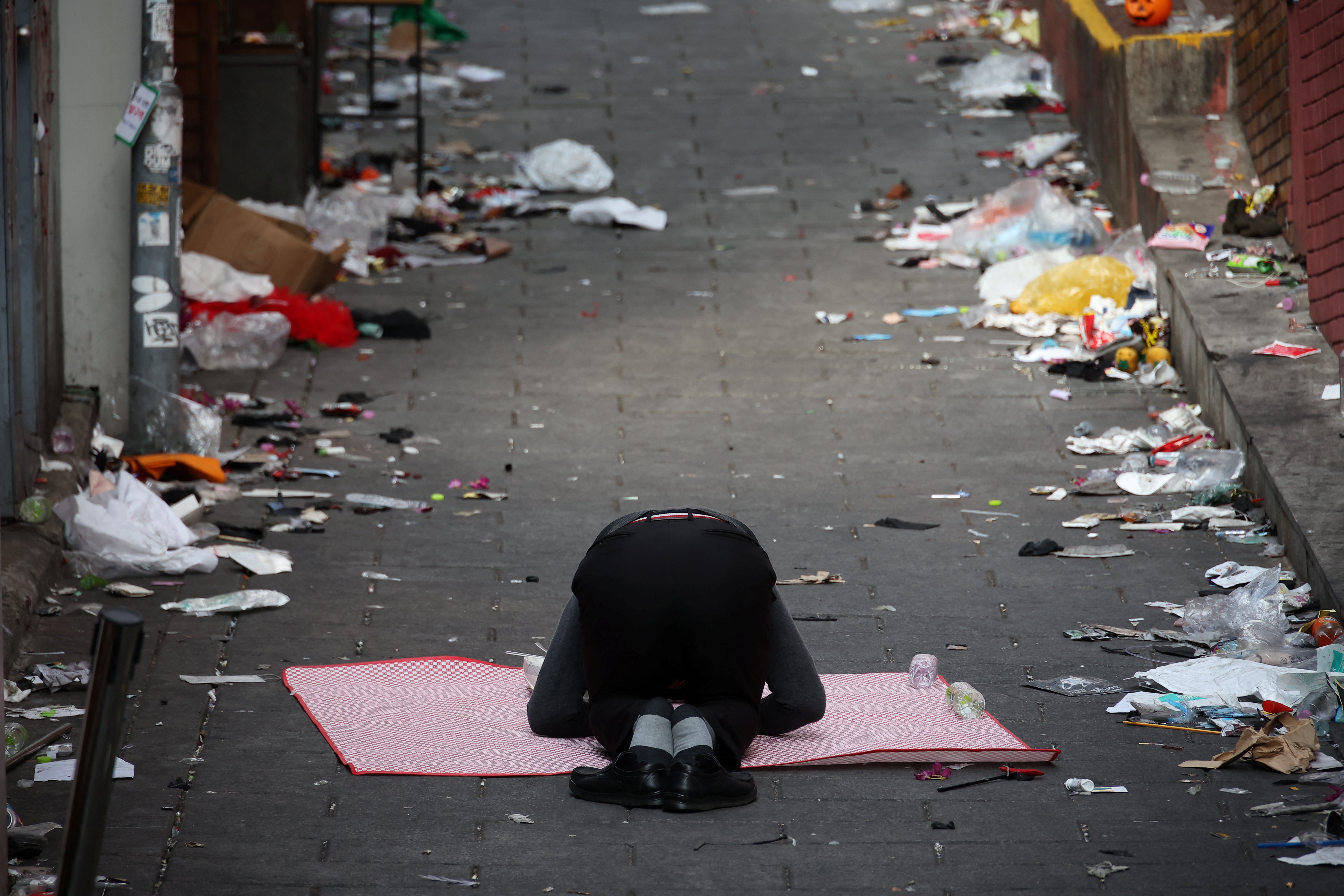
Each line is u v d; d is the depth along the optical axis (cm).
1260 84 4122
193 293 3866
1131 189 4481
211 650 2317
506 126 5666
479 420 3453
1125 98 4544
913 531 2855
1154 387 3600
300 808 1834
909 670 2275
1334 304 3247
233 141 4656
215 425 3192
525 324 4069
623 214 4797
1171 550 2738
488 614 2502
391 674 2256
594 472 3159
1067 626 2444
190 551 2630
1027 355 3809
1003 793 1892
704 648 1892
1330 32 3300
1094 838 1778
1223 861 1723
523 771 1927
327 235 4531
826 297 4253
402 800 1855
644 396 3600
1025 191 4509
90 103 3095
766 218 4853
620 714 1903
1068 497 3017
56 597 2489
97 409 3189
